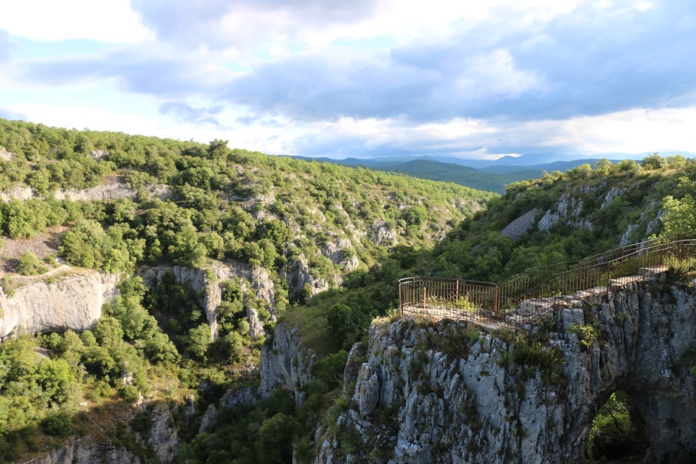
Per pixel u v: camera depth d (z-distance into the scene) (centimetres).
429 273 6562
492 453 1834
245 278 10500
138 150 13088
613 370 1892
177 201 11944
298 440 3366
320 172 17600
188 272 9994
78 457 6062
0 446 5512
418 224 17212
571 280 2242
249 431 5103
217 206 11925
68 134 12406
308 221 12988
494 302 2216
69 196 10619
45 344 7888
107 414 6875
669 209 3412
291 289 11369
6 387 6569
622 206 5988
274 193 13412
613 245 5259
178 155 13888
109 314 9031
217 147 14525
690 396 1895
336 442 2227
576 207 6888
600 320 1919
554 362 1808
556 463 1791
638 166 7000
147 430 6981
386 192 18450
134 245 10025
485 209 10319
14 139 10981
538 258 5597
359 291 6850
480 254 6894
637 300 1980
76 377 7250
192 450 5322
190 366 8775
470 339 1969
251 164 14800
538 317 1959
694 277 1983
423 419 1991
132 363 7719
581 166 8300
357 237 14812
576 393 1805
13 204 9006
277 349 6028
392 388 2131
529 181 9500
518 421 1811
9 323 7631
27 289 7925
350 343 4409
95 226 9775
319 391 3875
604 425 2523
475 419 1891
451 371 1980
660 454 2031
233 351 9206
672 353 1931
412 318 2180
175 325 9400
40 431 6003
